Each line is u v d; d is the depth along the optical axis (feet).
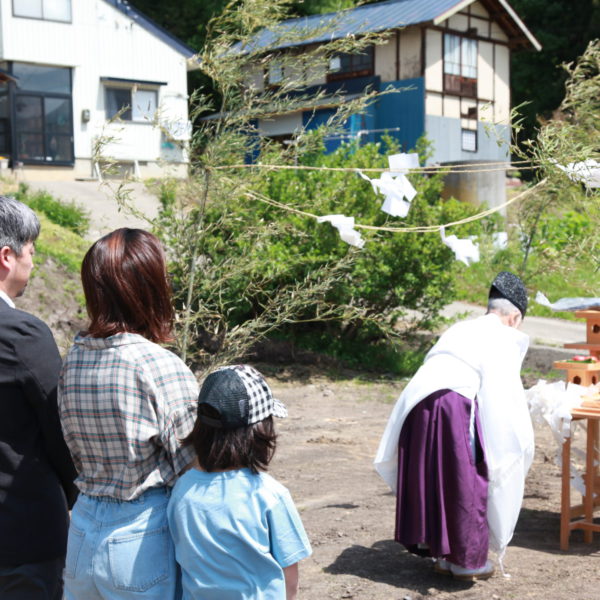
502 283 15.15
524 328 43.55
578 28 122.83
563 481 16.10
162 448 8.17
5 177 65.82
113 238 8.41
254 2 14.05
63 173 83.41
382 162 35.63
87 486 8.32
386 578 14.62
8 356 8.35
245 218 20.20
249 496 7.88
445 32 90.22
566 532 16.11
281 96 15.29
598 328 17.03
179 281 15.72
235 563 7.77
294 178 33.19
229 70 14.43
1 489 8.37
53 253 39.11
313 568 15.19
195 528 7.84
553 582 14.30
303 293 15.40
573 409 15.81
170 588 8.07
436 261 36.29
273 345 37.37
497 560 15.52
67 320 35.68
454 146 92.43
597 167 14.71
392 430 14.48
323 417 28.73
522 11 126.00
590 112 17.60
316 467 22.22
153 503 8.14
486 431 14.08
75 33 83.20
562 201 20.51
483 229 30.42
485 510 14.03
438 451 13.93
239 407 7.79
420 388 14.19
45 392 8.43
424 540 13.88
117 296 8.26
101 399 8.07
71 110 83.61
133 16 86.28
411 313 44.09
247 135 14.79
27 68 81.15
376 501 19.20
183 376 8.25
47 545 8.59
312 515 18.15
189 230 15.40
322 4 99.66
